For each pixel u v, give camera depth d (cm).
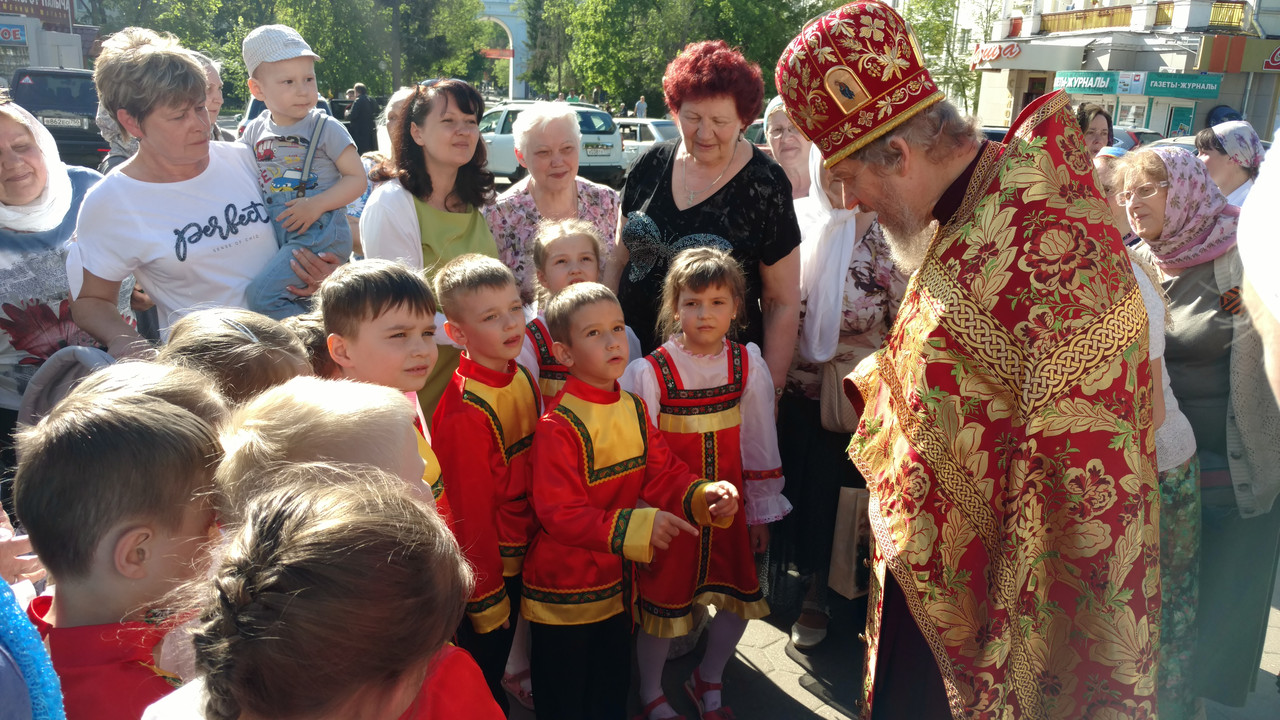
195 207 266
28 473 125
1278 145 194
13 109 264
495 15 7494
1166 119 2353
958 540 170
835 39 173
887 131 171
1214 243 236
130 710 122
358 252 496
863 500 289
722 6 3047
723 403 260
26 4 2364
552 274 276
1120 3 2527
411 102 301
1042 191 159
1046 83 2748
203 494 132
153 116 247
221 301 271
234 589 96
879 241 284
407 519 104
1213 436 243
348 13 3002
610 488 233
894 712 195
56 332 279
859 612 319
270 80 298
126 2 2773
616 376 229
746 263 290
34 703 93
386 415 146
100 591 126
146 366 153
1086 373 155
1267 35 2336
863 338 289
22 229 271
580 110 1680
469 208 319
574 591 232
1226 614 249
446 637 105
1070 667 165
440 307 242
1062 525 159
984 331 162
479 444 229
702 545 254
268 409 142
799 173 368
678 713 268
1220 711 270
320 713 95
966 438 167
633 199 309
